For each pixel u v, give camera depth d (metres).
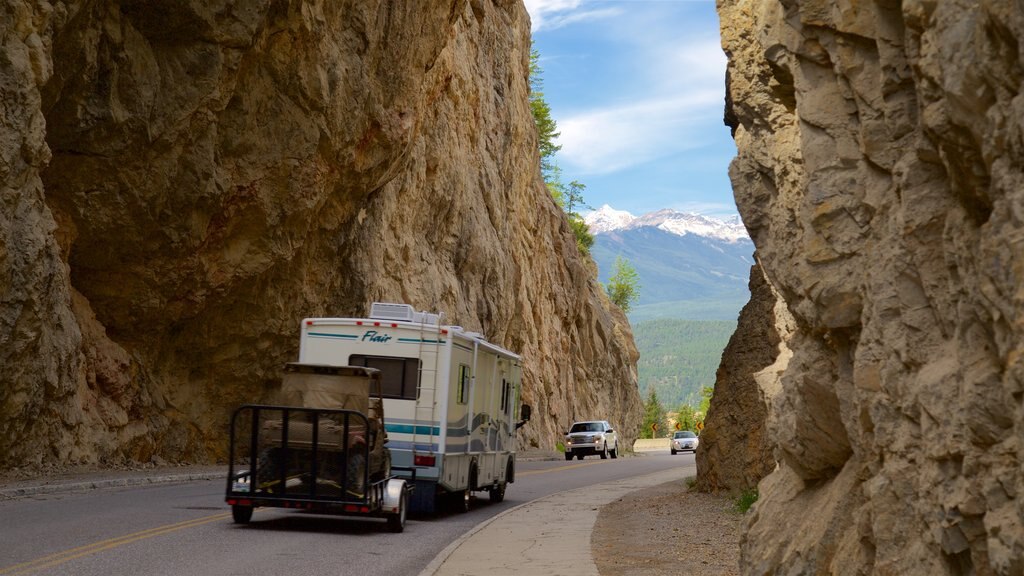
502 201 55.09
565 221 77.31
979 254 4.03
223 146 25.84
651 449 92.50
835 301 6.69
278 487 13.38
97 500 16.48
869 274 5.79
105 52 21.92
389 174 33.84
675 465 42.47
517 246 58.00
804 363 7.47
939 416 4.50
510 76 58.81
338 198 31.20
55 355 21.27
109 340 25.36
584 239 104.50
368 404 14.05
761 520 8.45
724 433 21.58
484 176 52.03
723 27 9.59
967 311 4.36
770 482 8.89
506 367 21.25
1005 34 3.53
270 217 27.45
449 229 46.28
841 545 6.56
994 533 3.86
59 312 21.44
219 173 25.52
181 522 13.84
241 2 23.83
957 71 3.92
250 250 27.61
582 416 72.81
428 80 40.34
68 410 22.25
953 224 4.46
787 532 7.89
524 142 62.56
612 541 13.67
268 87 26.48
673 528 15.42
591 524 16.06
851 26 6.11
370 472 13.72
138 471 23.25
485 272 50.50
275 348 30.17
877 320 5.55
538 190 70.12
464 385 17.75
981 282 3.86
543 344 64.75
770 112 9.02
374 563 11.07
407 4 31.25
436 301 43.12
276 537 12.87
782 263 8.59
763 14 7.98
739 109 9.55
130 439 25.20
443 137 44.34
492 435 20.30
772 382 17.78
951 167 4.34
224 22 23.69
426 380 16.64
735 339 22.11
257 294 28.91
